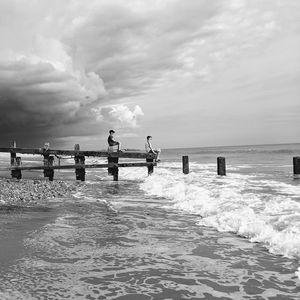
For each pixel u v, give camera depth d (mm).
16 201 11188
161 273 4547
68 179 22125
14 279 4285
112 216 8578
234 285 4129
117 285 4133
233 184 15055
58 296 3791
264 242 5898
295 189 13070
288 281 4223
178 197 11688
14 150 20828
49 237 6391
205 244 5930
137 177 22062
